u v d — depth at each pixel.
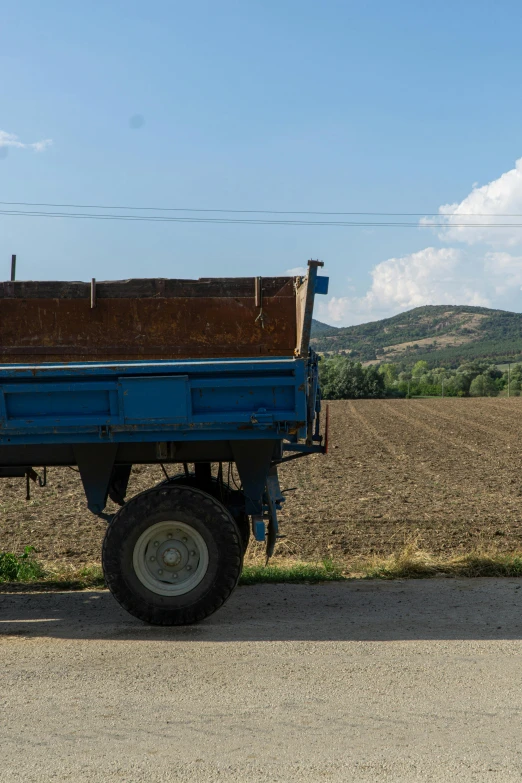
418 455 22.56
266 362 6.23
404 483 16.20
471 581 7.68
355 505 13.10
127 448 6.63
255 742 4.00
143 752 3.90
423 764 3.74
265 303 8.71
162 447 6.52
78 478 16.97
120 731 4.15
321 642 5.71
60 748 3.96
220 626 6.18
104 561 6.22
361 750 3.90
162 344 8.69
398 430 33.28
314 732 4.11
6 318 8.62
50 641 5.85
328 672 5.05
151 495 6.25
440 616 6.39
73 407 6.24
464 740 4.00
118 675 5.04
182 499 6.21
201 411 6.28
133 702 4.56
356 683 4.84
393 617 6.38
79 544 9.88
